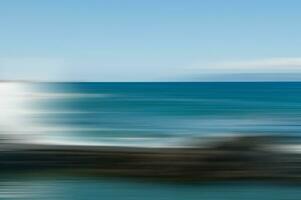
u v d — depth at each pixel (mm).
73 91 135875
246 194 16688
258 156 17984
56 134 28656
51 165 18656
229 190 17188
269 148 18469
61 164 18625
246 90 147875
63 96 95375
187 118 44000
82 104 71875
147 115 49219
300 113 48094
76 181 17828
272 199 16031
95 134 29688
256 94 116000
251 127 35281
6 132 27031
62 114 50188
